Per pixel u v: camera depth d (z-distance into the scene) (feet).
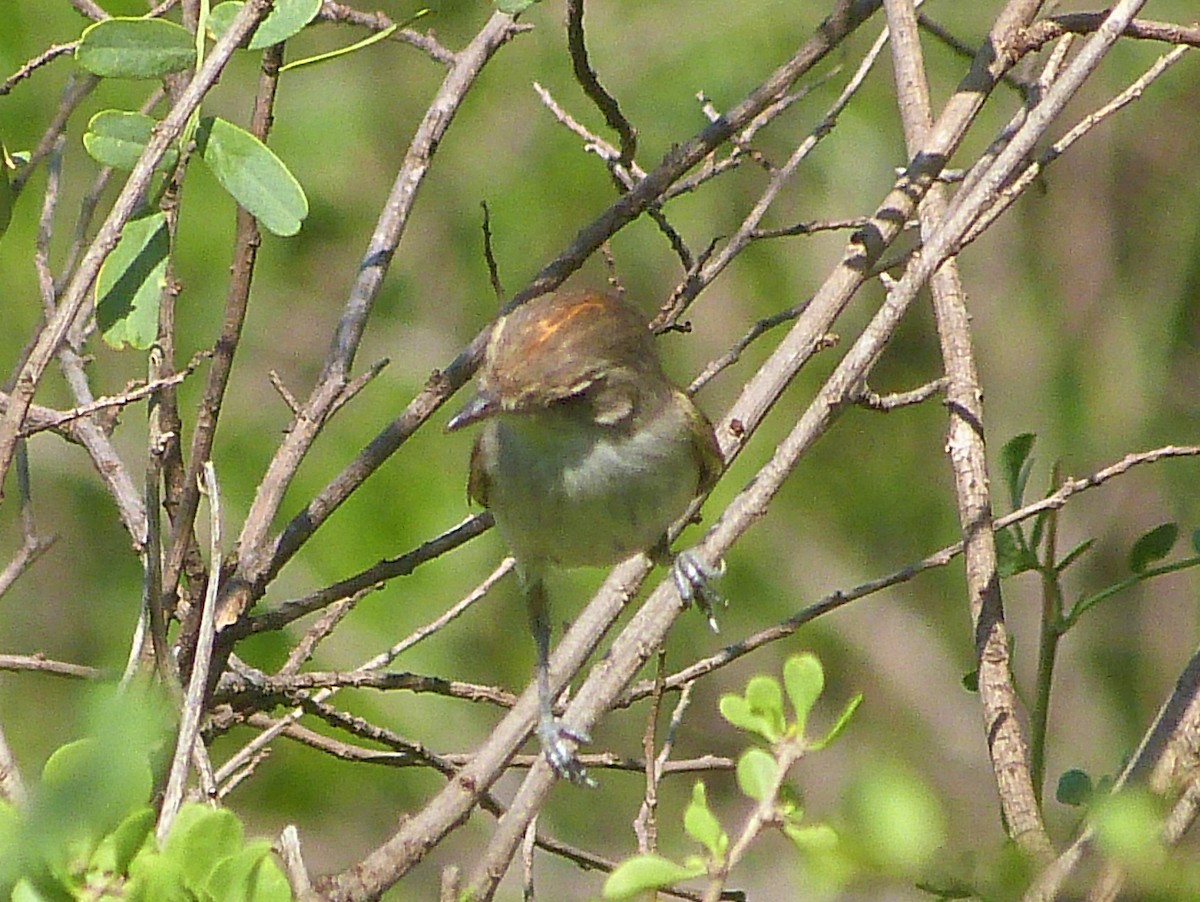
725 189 58.03
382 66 57.16
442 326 57.06
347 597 28.89
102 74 23.00
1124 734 59.93
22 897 15.49
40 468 51.83
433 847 20.76
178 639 25.16
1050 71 26.35
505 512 29.45
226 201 52.65
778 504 63.16
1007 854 16.01
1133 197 63.72
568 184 57.00
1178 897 14.62
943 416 63.67
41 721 50.37
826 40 30.07
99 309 22.93
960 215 22.17
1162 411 62.90
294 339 56.03
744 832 15.85
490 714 52.44
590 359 27.91
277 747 50.93
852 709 16.29
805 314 24.11
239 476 52.16
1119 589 25.76
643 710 56.59
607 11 57.36
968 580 25.04
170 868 15.55
